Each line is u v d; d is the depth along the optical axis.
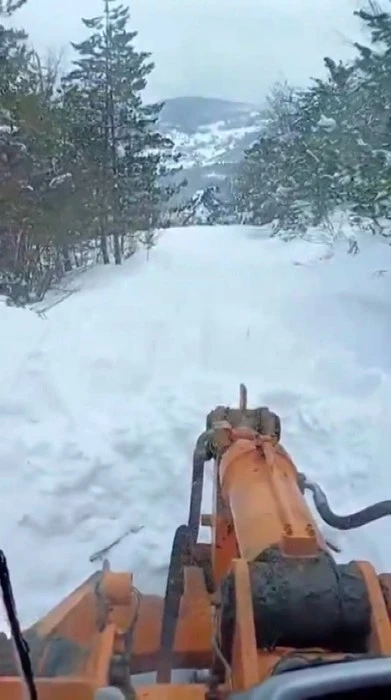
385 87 6.53
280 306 5.38
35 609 1.95
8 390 3.42
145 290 6.22
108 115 10.27
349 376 3.73
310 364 3.97
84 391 3.50
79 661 1.10
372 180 6.02
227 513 1.29
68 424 3.08
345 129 7.21
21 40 8.84
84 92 10.19
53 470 2.65
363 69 6.80
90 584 1.33
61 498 2.49
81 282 8.28
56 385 3.46
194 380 3.75
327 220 8.47
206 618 1.34
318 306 5.31
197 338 4.42
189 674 1.37
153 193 10.55
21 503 2.46
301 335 4.65
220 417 1.53
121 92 10.31
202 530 2.20
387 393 3.49
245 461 1.33
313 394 3.49
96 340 4.29
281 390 3.49
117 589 1.18
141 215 10.16
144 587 2.05
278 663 0.87
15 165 7.57
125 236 10.03
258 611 0.93
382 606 0.94
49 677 1.04
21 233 7.96
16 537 2.30
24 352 3.93
